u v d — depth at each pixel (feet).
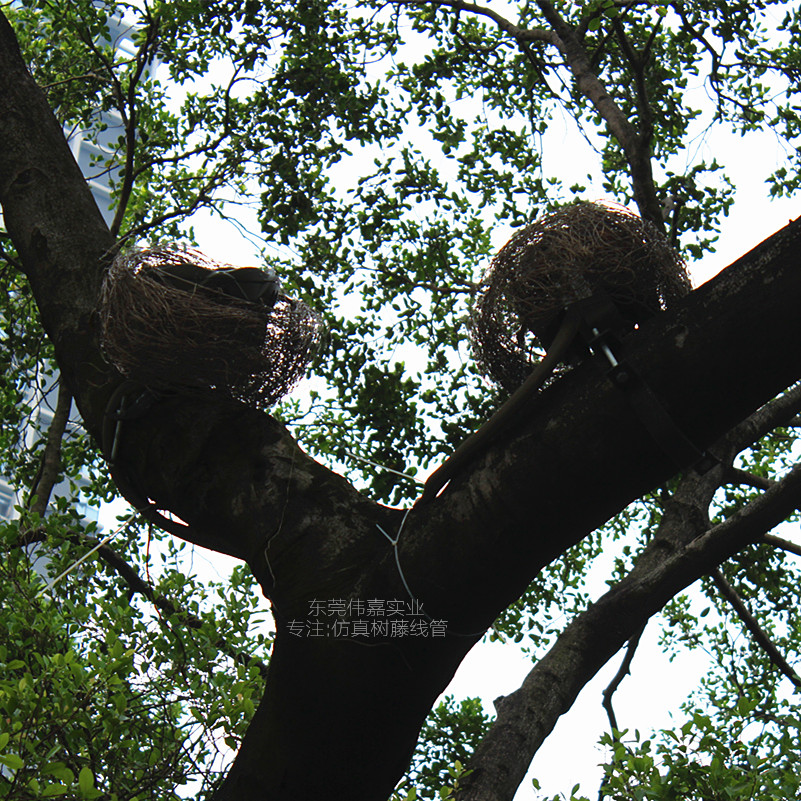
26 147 9.63
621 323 6.11
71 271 8.70
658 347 5.84
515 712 12.63
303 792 6.66
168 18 19.81
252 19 20.08
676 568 13.38
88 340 8.11
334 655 6.33
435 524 6.29
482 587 6.26
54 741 9.76
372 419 19.52
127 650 10.57
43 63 23.03
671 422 5.73
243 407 7.30
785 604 22.61
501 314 6.98
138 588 18.66
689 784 9.55
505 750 12.17
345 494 6.91
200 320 6.71
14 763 7.21
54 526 14.17
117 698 9.63
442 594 6.24
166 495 7.23
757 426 16.51
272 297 7.13
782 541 19.25
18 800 7.80
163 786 9.84
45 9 22.22
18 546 13.35
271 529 6.78
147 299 6.68
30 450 22.88
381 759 6.64
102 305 7.04
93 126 25.38
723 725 11.28
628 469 5.96
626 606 13.38
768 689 22.18
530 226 6.73
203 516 7.12
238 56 20.26
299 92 20.25
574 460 5.94
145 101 23.24
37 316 23.97
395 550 6.37
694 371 5.73
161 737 10.00
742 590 22.77
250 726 7.04
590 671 13.34
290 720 6.52
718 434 5.96
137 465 7.34
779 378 5.70
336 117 20.74
